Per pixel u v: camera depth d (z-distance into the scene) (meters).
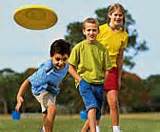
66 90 93.00
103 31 12.95
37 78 11.51
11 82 108.94
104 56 12.11
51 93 11.62
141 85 117.38
